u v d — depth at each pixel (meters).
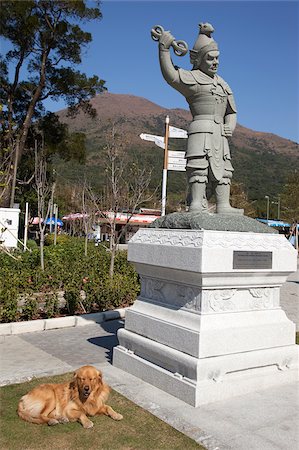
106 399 4.50
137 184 17.45
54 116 24.50
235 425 4.22
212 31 6.05
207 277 4.87
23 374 5.42
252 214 36.38
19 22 20.73
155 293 5.73
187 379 4.78
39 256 13.15
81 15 21.61
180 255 5.06
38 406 4.21
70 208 38.56
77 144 24.55
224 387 4.80
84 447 3.81
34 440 3.89
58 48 22.67
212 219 5.26
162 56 5.90
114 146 16.20
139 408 4.55
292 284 16.88
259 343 5.24
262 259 5.24
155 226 6.03
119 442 3.89
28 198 27.38
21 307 8.44
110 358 6.34
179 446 3.84
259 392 5.03
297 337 7.89
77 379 4.30
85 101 24.38
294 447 3.85
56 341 7.23
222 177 6.03
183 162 12.38
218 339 4.88
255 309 5.41
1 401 4.65
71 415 4.23
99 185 32.22
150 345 5.34
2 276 9.38
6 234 18.97
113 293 9.57
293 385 5.28
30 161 25.22
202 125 5.93
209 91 5.91
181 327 5.02
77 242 22.48
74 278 10.20
